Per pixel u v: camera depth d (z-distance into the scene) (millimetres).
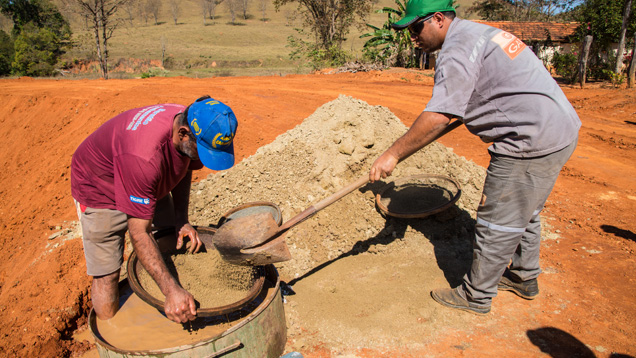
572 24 24453
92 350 3158
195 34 75562
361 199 4227
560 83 17500
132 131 2244
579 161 6793
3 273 4312
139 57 49500
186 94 10172
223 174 4508
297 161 4375
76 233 4742
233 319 2736
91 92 10781
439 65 2547
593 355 2586
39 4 43531
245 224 2793
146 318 2734
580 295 3182
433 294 3135
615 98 11789
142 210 2273
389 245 3848
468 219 4051
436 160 4648
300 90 11953
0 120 9930
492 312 3018
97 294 2701
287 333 2895
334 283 3436
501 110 2492
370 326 2906
